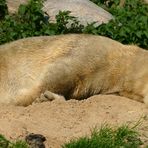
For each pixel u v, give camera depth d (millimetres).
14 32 20938
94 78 16109
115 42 16562
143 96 16141
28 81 15797
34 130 13617
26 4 22531
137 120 14594
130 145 13586
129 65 16391
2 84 15836
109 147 13461
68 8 22562
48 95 15508
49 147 13023
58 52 16031
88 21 22234
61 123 14219
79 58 15984
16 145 12773
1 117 14062
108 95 16078
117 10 24344
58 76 15773
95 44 16250
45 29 21172
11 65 15945
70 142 13297
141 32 21156
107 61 16203
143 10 23984
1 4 22578
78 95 16141
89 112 14820
